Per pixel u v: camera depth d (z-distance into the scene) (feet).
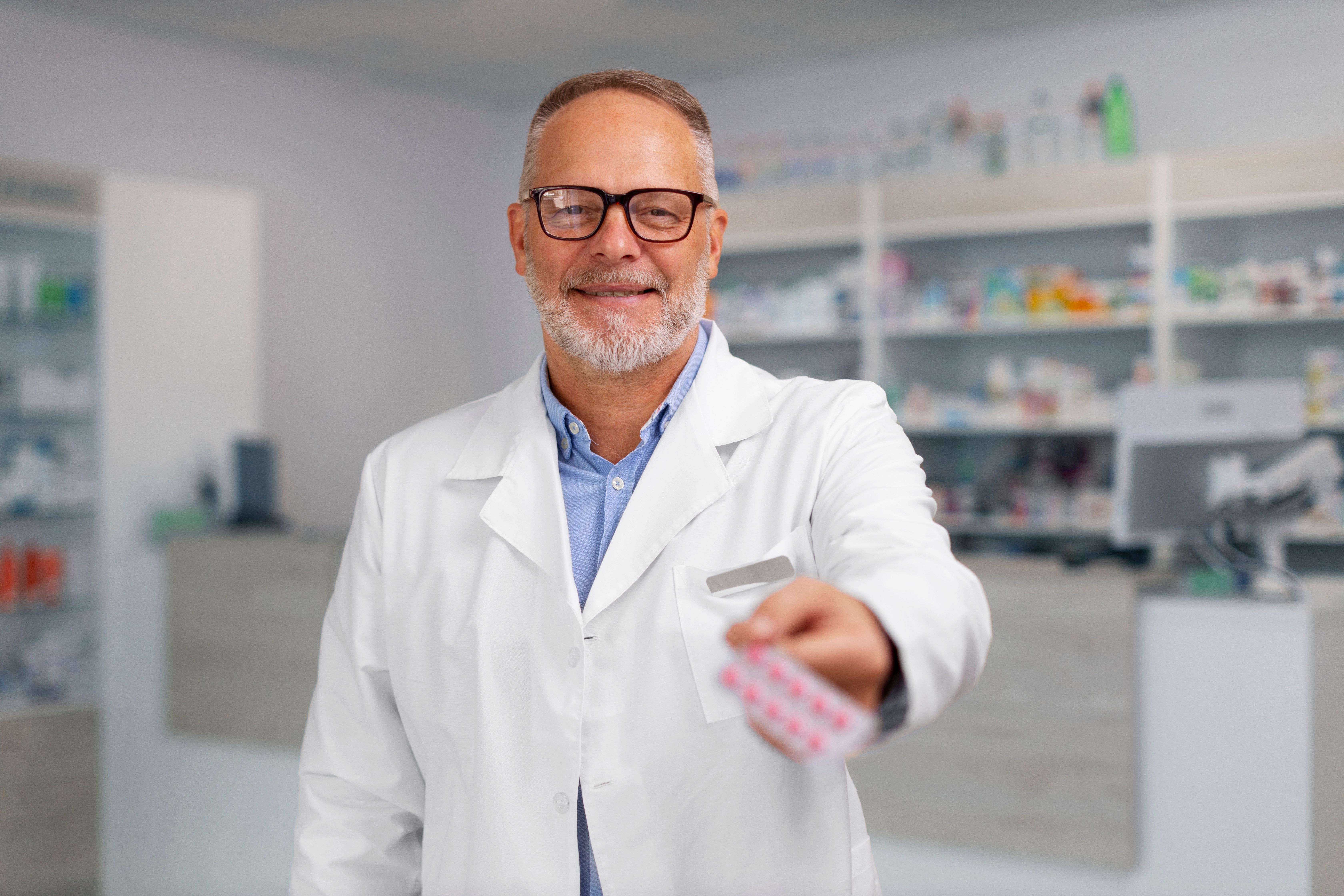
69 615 14.43
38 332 14.96
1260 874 9.53
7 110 15.80
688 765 3.54
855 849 3.84
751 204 18.57
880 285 17.61
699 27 17.87
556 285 3.62
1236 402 10.71
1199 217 15.71
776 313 18.54
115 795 14.12
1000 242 18.21
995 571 10.67
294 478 18.94
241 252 16.67
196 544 13.73
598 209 3.55
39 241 14.78
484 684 3.75
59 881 13.64
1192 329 16.05
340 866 4.07
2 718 13.26
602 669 3.66
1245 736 9.61
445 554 3.94
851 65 19.25
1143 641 10.07
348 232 19.83
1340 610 9.87
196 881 13.65
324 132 19.52
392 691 4.16
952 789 10.68
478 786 3.70
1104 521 16.40
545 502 3.84
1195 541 11.48
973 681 2.67
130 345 15.46
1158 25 16.92
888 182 17.46
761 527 3.65
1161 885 9.92
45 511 14.44
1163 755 9.95
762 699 1.96
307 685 12.95
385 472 4.17
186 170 17.72
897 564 2.66
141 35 17.24
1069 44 17.54
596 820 3.58
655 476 3.76
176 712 13.83
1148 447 10.80
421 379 20.97
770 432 3.82
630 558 3.68
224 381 16.47
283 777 13.10
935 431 17.40
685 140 3.64
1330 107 15.88
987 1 16.65
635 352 3.60
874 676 2.26
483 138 22.04
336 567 12.81
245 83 18.49
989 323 16.92
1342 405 15.08
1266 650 9.54
